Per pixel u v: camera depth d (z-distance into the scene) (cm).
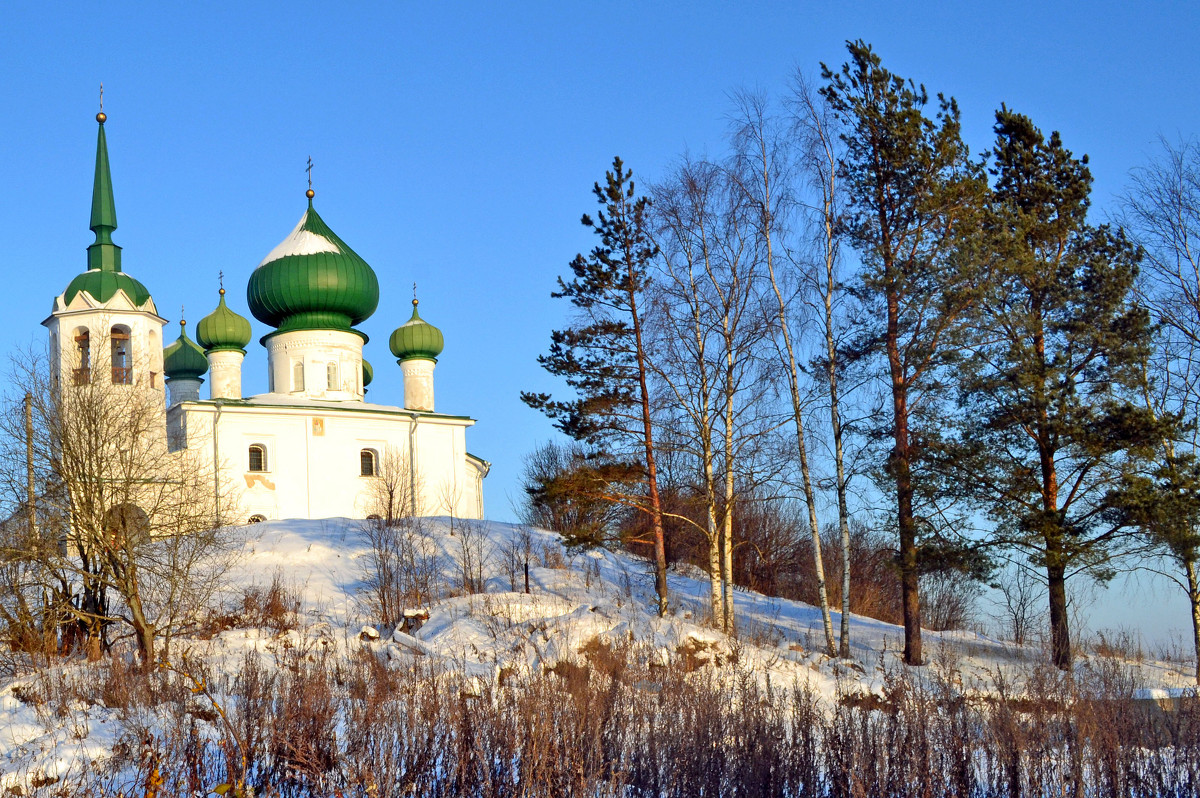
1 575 2769
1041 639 3117
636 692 1792
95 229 4778
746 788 1412
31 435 2886
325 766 1424
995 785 1520
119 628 3034
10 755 1661
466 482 5659
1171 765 1616
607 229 3253
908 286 2844
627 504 3297
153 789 1337
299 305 5494
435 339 5903
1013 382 2898
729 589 3069
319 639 2789
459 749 1406
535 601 3006
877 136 2952
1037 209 3180
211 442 4956
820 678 2555
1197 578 2938
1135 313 2923
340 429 5200
